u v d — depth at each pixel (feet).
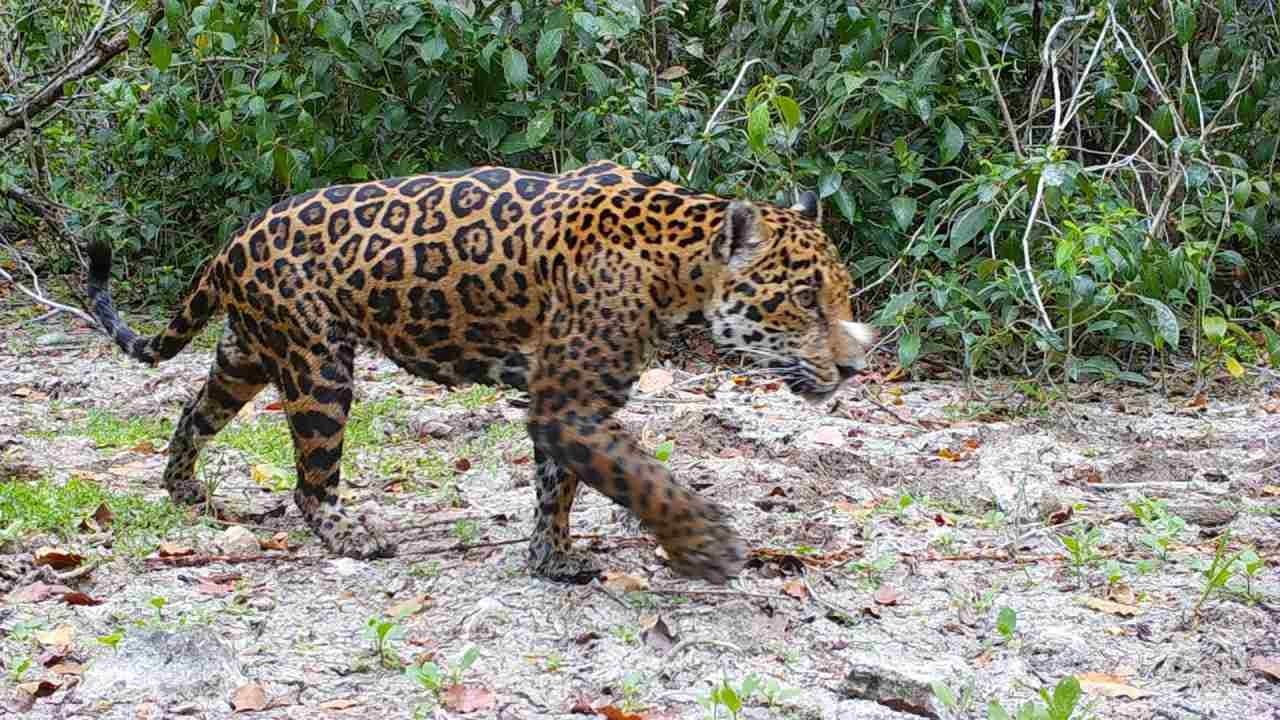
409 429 29.01
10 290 40.04
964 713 17.02
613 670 17.94
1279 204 36.32
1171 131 35.45
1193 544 22.98
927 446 28.02
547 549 20.80
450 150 36.60
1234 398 32.14
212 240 39.63
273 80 34.68
